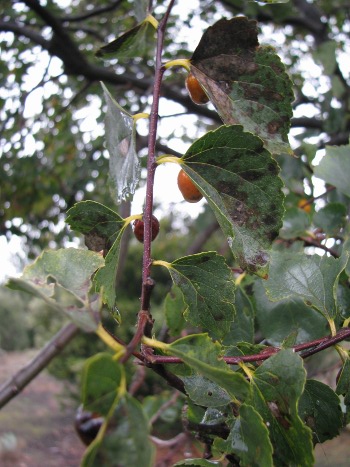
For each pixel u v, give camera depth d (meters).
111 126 0.19
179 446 0.37
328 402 0.15
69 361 1.33
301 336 0.19
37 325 1.78
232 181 0.14
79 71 0.56
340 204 0.23
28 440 1.25
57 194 0.67
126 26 0.67
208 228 0.60
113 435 0.09
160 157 0.14
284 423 0.12
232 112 0.15
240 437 0.12
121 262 0.46
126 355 0.09
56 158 0.69
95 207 0.15
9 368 2.31
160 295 1.30
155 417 0.41
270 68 0.15
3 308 3.01
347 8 0.69
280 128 0.15
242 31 0.14
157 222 0.16
